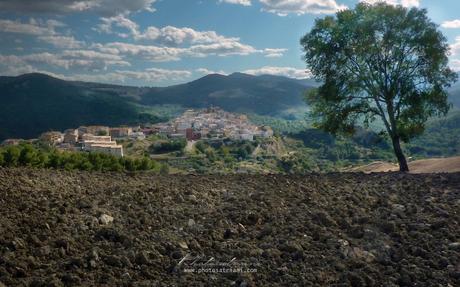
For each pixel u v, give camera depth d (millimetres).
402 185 17125
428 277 7852
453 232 10250
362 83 30344
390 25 29578
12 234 8219
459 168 28141
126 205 11086
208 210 11156
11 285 6379
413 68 30141
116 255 7699
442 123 195750
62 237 8180
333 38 30031
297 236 9430
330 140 183125
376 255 8742
